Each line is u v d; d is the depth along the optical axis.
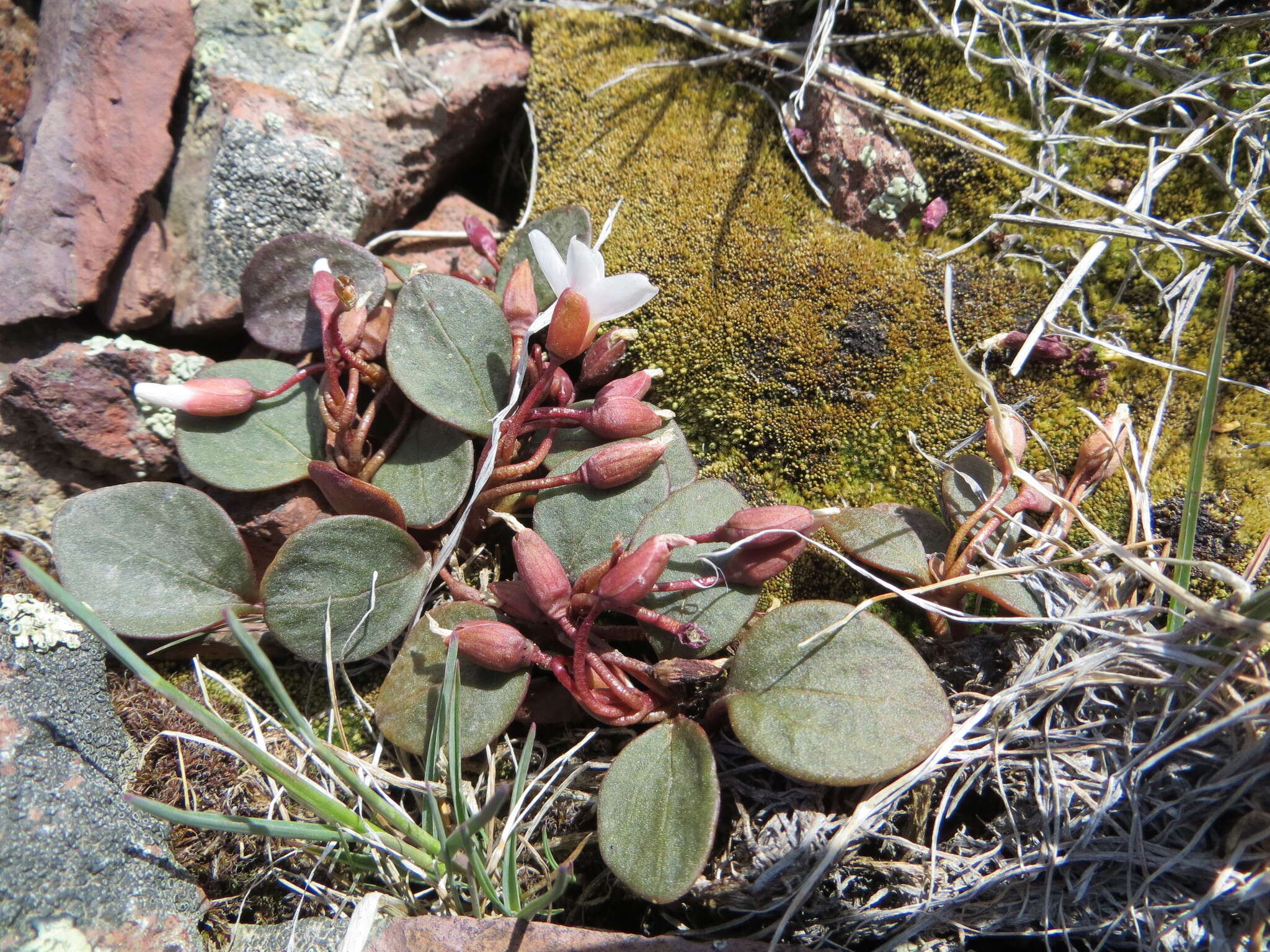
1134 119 0.20
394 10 0.21
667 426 0.19
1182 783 0.18
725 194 0.20
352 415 0.19
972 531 0.19
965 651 0.19
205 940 0.18
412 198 0.21
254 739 0.19
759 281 0.20
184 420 0.19
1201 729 0.17
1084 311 0.20
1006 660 0.18
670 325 0.20
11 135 0.21
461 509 0.19
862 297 0.20
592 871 0.18
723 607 0.18
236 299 0.20
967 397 0.20
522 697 0.18
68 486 0.20
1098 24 0.20
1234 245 0.19
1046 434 0.19
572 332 0.19
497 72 0.21
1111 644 0.18
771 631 0.18
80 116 0.20
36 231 0.19
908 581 0.19
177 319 0.20
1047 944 0.17
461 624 0.18
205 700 0.19
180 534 0.19
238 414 0.19
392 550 0.19
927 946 0.18
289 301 0.20
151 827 0.18
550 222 0.20
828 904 0.18
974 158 0.20
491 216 0.22
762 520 0.18
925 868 0.18
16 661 0.18
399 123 0.21
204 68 0.20
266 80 0.20
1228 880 0.17
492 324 0.19
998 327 0.20
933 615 0.19
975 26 0.20
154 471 0.20
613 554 0.18
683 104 0.21
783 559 0.18
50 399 0.19
